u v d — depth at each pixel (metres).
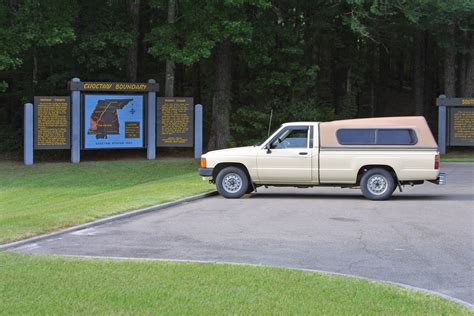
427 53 45.19
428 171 15.80
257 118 33.16
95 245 9.95
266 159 16.47
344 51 39.06
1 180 23.03
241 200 16.33
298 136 16.48
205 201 16.11
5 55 27.88
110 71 34.50
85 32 31.84
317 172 16.23
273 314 5.86
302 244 10.02
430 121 44.72
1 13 29.02
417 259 8.87
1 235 10.41
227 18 28.95
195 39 28.64
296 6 35.09
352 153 16.08
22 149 34.03
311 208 14.60
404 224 12.10
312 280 7.28
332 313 5.91
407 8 31.02
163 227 11.80
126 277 7.41
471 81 36.25
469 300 6.72
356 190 19.19
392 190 16.09
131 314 5.86
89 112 28.03
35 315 5.82
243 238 10.56
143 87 28.75
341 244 10.02
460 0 30.67
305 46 35.84
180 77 42.50
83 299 6.39
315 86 36.00
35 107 27.38
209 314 5.86
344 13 33.28
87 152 31.98
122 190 18.02
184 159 29.59
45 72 36.59
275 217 13.10
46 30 28.53
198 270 7.80
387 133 16.02
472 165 27.86
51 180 22.95
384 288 6.93
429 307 6.16
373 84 44.09
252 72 35.41
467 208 14.52
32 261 8.38
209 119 37.06
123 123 28.66
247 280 7.26
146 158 29.91
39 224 11.45
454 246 9.85
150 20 38.84
